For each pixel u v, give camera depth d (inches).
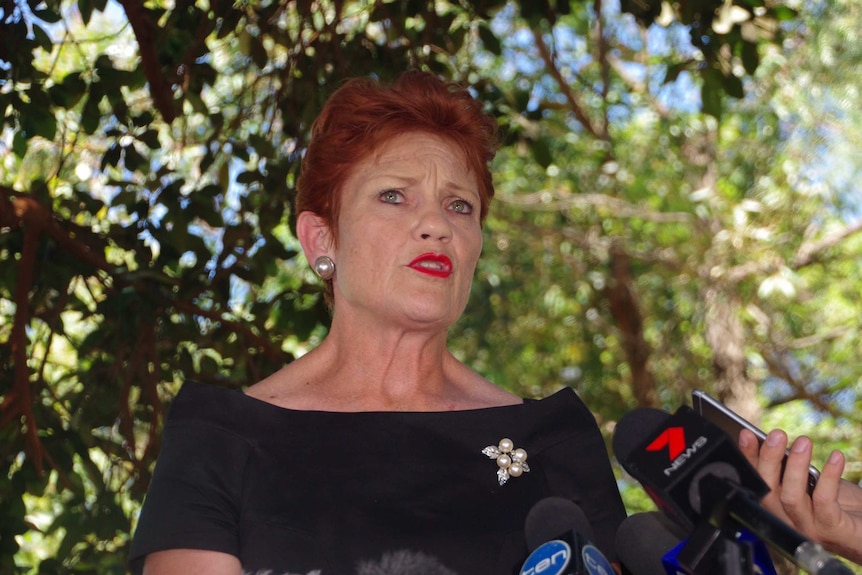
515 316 433.4
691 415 64.7
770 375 436.1
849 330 421.7
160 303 193.9
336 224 93.7
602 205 409.1
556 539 67.7
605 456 90.7
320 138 95.0
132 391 217.2
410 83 95.6
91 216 204.1
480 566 82.0
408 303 88.7
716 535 61.4
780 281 382.9
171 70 191.5
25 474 184.5
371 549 81.4
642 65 419.5
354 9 262.4
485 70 379.9
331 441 86.0
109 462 199.2
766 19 187.8
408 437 87.1
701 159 414.3
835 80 382.0
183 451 83.7
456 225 91.8
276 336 205.0
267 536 81.1
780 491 73.7
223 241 200.2
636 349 430.0
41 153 240.5
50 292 204.2
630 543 75.3
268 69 235.0
